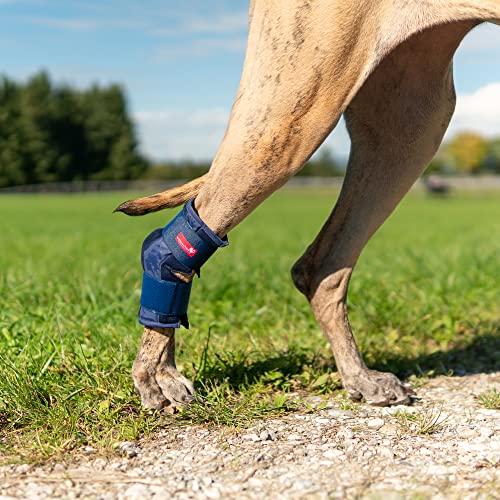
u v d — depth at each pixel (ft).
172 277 4.26
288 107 4.00
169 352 4.48
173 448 4.07
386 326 6.52
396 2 4.02
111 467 3.85
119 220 28.09
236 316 6.62
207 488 3.64
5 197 62.39
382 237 18.26
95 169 89.40
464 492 3.56
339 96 4.04
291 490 3.61
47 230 21.38
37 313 6.06
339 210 4.72
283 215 32.24
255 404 4.60
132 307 6.47
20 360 4.88
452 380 5.25
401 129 4.58
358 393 4.69
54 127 87.20
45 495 3.58
